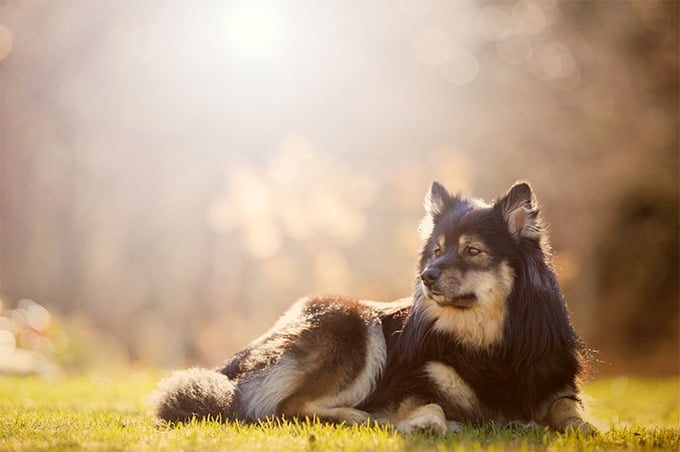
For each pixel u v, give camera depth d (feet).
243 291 81.76
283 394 21.02
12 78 87.10
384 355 21.71
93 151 91.97
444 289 20.02
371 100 101.81
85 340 51.78
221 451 15.60
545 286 20.62
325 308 22.49
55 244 91.15
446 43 104.53
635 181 95.20
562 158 95.45
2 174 89.15
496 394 20.35
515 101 99.30
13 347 46.19
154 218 90.79
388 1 102.99
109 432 18.13
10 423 20.04
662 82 94.68
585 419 20.13
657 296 103.19
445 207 22.49
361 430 18.58
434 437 17.97
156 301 85.66
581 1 98.84
